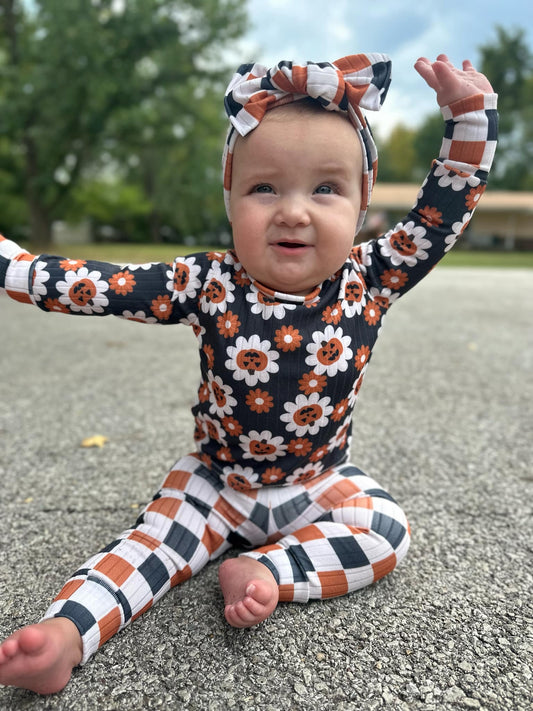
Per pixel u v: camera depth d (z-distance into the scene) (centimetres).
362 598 127
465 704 99
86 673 104
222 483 132
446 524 158
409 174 4094
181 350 378
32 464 192
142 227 3025
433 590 130
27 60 1582
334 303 120
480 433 228
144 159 2234
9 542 146
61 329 456
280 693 101
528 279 1042
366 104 112
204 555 127
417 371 329
